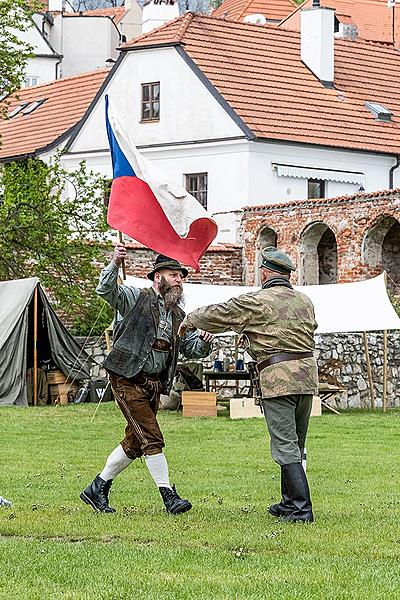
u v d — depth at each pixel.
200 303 31.09
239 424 26.83
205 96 49.69
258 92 50.56
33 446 21.42
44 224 38.06
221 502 13.64
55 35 88.19
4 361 33.19
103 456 19.58
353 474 17.11
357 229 42.34
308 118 50.69
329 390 30.77
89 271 38.28
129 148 13.38
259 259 46.06
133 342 12.65
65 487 15.24
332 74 53.91
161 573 9.70
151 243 13.04
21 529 11.68
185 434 24.27
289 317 12.30
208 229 13.18
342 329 30.23
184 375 30.61
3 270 38.84
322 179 50.09
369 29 75.75
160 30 52.47
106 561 10.10
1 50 40.44
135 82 52.00
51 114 59.31
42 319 34.16
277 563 10.08
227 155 48.94
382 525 12.08
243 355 34.72
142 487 15.13
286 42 54.50
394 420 28.42
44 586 9.27
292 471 12.27
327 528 11.84
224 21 53.28
